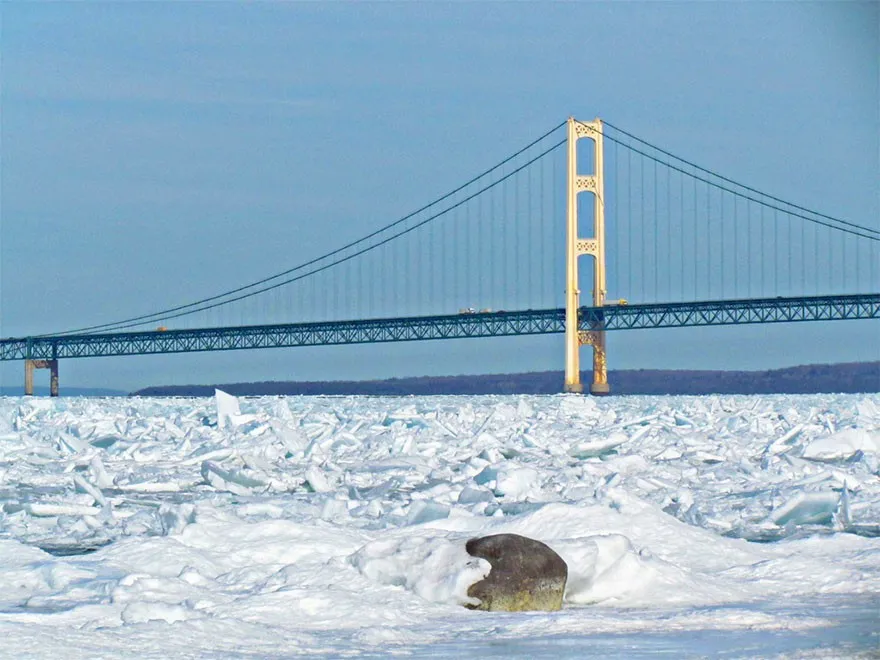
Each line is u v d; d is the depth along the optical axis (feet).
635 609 44.88
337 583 46.85
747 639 37.81
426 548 47.52
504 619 42.11
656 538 57.00
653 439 132.46
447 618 42.37
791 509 73.51
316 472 97.14
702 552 55.72
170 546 53.26
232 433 139.85
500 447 124.77
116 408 202.90
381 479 103.19
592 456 123.65
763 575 51.29
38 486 101.30
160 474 105.50
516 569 44.88
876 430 142.31
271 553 53.47
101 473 100.37
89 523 73.97
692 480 99.30
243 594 46.32
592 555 47.19
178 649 35.55
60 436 130.00
